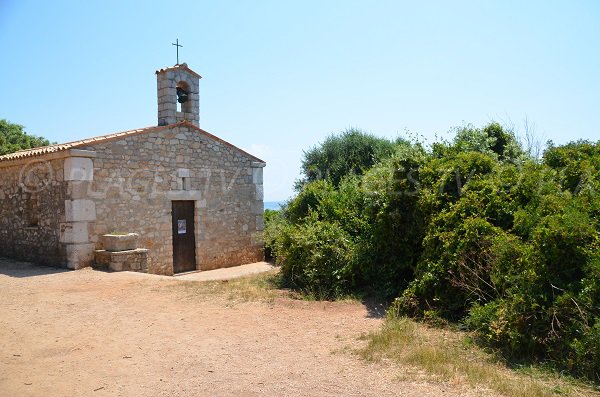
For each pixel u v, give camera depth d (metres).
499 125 11.06
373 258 8.93
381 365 5.15
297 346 5.90
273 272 11.70
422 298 7.44
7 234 13.93
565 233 5.64
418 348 5.66
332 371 4.99
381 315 7.49
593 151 8.16
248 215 16.78
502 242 6.47
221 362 5.31
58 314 7.43
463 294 7.08
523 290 5.80
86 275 10.77
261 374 4.93
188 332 6.51
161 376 4.91
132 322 7.00
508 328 5.60
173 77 14.44
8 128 26.64
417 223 8.38
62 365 5.23
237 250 16.31
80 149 11.74
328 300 8.67
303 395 4.37
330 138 22.88
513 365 5.29
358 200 10.38
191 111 15.07
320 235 9.64
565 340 5.18
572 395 4.42
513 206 7.33
